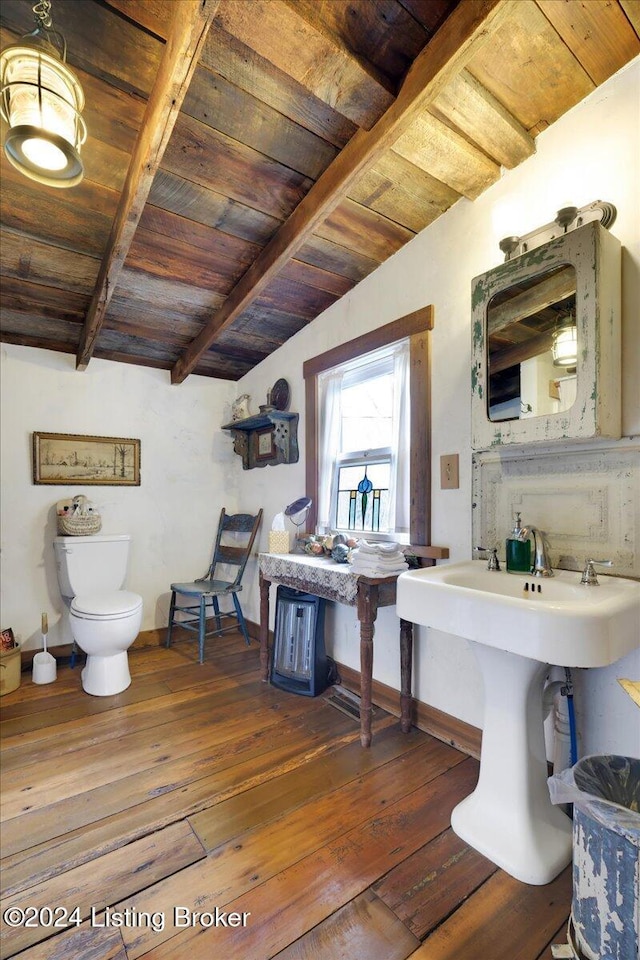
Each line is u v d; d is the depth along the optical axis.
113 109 1.50
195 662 2.80
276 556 2.44
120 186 1.77
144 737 1.93
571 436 1.32
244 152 1.64
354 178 1.60
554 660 1.04
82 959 1.02
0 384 2.63
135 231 1.87
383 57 1.30
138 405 3.12
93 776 1.67
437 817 1.45
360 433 2.53
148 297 2.45
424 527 2.01
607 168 1.42
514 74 1.40
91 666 2.38
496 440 1.53
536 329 1.44
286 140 1.61
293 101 1.47
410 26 1.24
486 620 1.18
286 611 2.47
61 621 2.80
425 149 1.61
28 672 2.62
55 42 1.28
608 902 0.92
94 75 1.40
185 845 1.34
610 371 1.32
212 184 1.76
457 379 1.89
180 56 1.15
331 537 2.45
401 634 1.99
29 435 2.72
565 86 1.44
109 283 2.01
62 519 2.69
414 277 2.08
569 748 1.43
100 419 2.97
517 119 1.55
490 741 1.40
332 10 1.19
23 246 2.00
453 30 1.19
